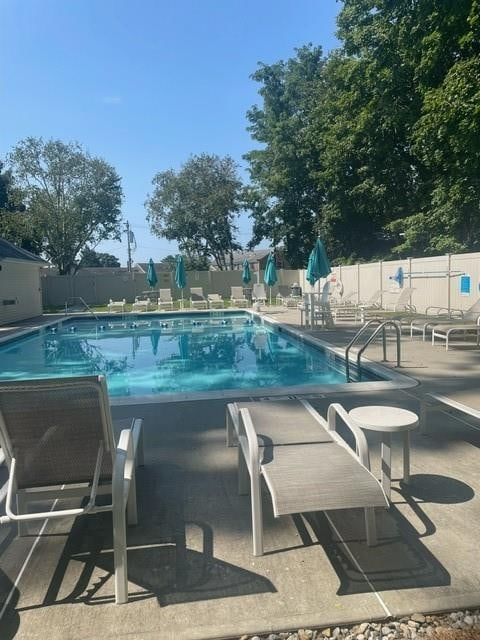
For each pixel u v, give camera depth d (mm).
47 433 2572
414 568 2457
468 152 14297
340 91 25234
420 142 16125
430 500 3180
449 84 12883
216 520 3029
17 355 12711
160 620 2156
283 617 2143
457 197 18906
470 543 2668
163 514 3117
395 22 17250
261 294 22156
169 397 5949
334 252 34938
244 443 3213
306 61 34438
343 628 2100
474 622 2100
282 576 2436
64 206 38906
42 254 42250
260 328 17516
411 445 4199
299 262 37188
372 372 7469
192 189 44438
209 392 6141
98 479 2635
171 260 59812
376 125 22328
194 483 3578
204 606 2234
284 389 6207
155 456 4121
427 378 6703
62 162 38094
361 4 20094
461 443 4223
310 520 2982
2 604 2299
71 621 2168
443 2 13484
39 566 2596
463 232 21656
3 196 40500
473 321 10188
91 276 31109
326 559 2566
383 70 19094
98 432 2604
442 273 14227
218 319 20453
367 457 2838
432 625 2092
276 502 2395
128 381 9359
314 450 3018
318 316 14938
